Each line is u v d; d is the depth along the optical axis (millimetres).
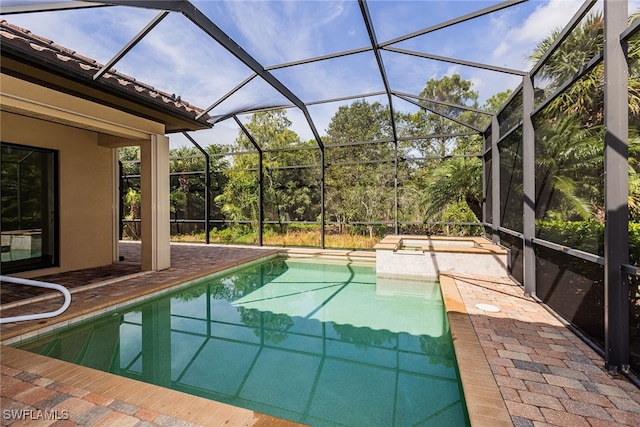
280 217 11281
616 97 2520
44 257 6305
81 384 2420
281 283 6629
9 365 2703
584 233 3387
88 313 4203
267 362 3328
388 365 3260
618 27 2521
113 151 7539
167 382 2943
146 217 6527
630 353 2703
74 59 4469
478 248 6578
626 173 2539
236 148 14172
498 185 6914
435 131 11625
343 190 10570
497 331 3432
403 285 6383
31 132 5992
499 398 2229
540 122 4484
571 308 3582
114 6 3752
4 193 5730
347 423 2375
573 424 1966
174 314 4801
